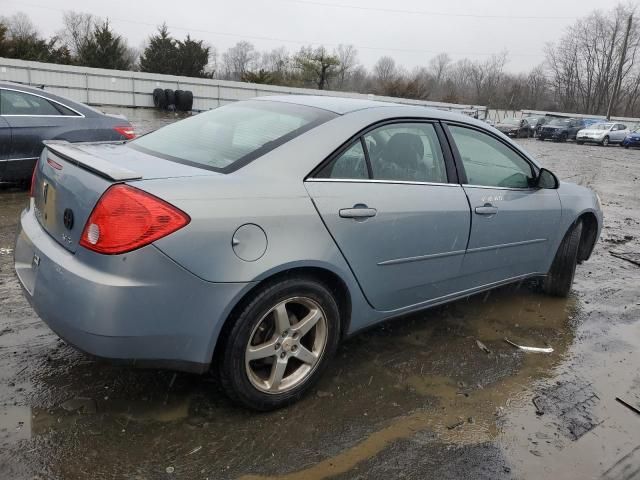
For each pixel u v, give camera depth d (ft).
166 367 7.59
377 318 10.05
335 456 7.78
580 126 113.60
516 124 113.91
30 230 8.63
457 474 7.66
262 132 9.24
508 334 12.59
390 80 173.78
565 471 7.95
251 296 7.83
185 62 126.21
